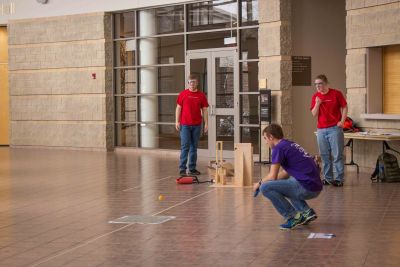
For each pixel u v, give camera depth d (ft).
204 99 56.39
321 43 66.95
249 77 68.54
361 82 55.36
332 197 43.47
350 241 30.76
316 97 48.60
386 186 48.08
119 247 30.50
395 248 29.30
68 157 74.64
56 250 30.19
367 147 55.42
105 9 81.10
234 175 49.98
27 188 50.42
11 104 89.45
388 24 52.65
